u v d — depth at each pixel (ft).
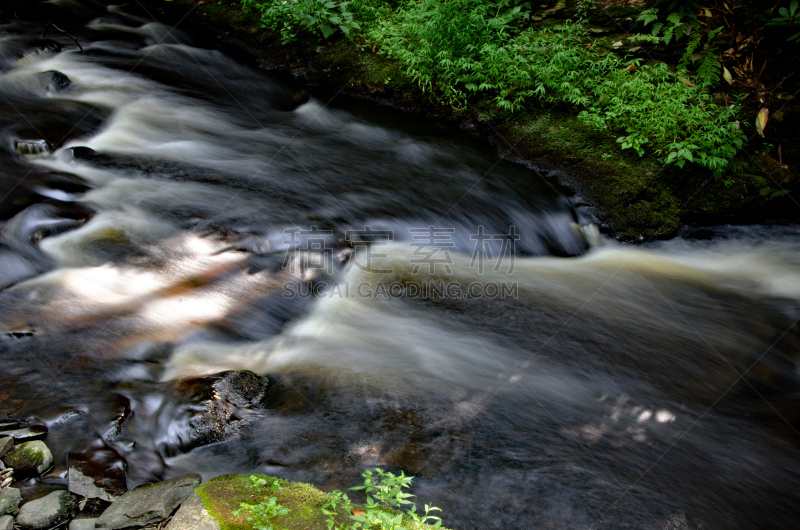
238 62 32.22
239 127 25.77
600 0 28.07
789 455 11.66
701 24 24.63
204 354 13.34
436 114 26.96
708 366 14.52
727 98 22.77
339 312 15.56
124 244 16.58
